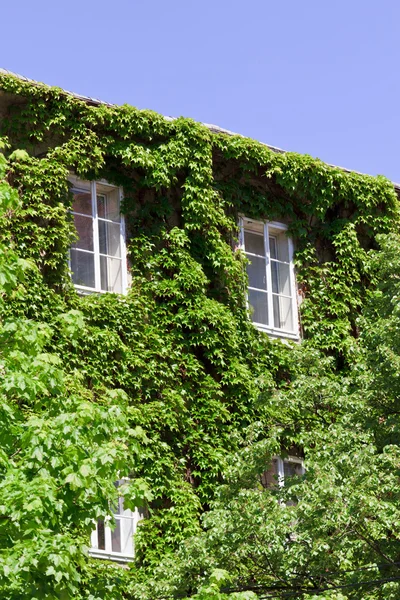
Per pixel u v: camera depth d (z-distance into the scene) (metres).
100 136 24.89
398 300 21.28
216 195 26.16
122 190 25.27
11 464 15.13
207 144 26.00
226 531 19.81
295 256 27.66
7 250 16.73
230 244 26.59
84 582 20.78
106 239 24.98
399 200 29.58
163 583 20.08
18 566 13.48
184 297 24.95
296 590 20.16
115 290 24.73
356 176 28.38
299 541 19.53
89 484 14.93
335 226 28.22
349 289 27.73
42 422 15.29
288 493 20.12
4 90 23.80
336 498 18.89
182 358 24.50
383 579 18.66
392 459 19.31
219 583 16.95
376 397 20.86
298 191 27.64
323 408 22.05
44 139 24.39
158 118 25.45
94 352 23.17
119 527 23.03
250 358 25.73
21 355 15.99
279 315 27.30
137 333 24.02
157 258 25.12
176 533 23.09
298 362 22.42
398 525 18.44
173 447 23.73
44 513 14.52
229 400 25.02
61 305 23.03
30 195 23.53
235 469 20.88
